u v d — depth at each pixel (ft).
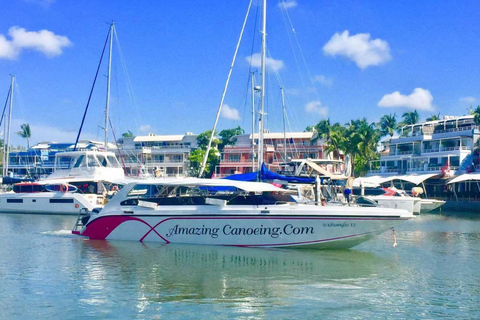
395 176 186.19
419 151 203.82
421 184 190.19
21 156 266.36
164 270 49.11
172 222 62.54
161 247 60.75
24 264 51.65
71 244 63.72
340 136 217.97
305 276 47.47
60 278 45.78
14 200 120.16
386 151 247.50
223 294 40.91
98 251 58.59
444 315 36.50
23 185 121.29
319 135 229.66
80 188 122.01
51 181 118.01
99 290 41.81
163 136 285.02
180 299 39.42
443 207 162.09
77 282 44.32
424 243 72.28
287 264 52.54
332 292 41.96
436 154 192.24
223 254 56.85
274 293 41.37
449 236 82.07
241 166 238.89
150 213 63.26
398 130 265.34
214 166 244.42
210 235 61.41
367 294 41.55
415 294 41.75
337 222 57.98
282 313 36.29
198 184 61.36
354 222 58.03
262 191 62.08
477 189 173.88
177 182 61.93
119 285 43.37
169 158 261.65
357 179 170.50
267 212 58.90
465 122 198.39
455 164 184.24
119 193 65.51
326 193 78.89
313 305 38.24
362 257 57.98
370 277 47.70
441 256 60.03
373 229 58.34
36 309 36.81
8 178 146.82
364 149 210.38
